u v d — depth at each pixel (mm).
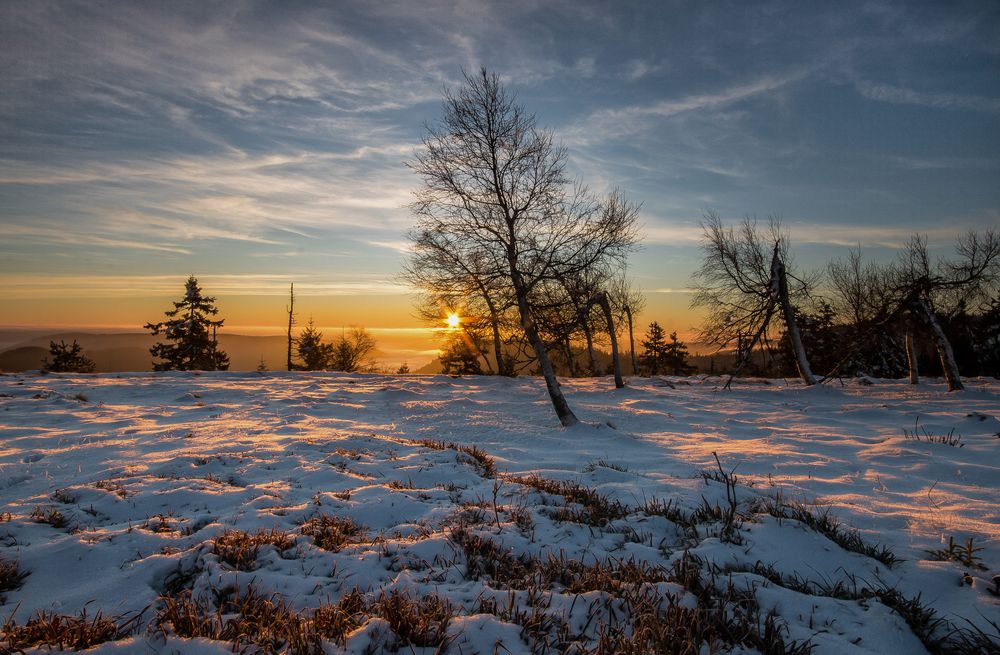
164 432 10711
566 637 2867
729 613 3182
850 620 3172
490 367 30203
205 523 4715
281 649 2613
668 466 8336
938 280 20078
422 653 2648
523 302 13453
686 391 22531
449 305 14391
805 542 4301
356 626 2844
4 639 2617
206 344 48688
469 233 13344
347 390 21047
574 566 3904
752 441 11094
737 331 22438
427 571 3742
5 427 10984
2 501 5598
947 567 3906
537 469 8195
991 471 7039
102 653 2467
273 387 21281
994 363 34469
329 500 5355
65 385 19391
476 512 5129
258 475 6703
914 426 12703
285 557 3910
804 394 20641
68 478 6621
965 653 2906
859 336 24578
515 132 13156
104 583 3379
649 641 2820
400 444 9344
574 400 19141
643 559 4051
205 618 2887
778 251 22453
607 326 22562
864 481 6949
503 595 3307
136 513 5070
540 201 13258
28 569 3549
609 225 13133
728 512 5090
